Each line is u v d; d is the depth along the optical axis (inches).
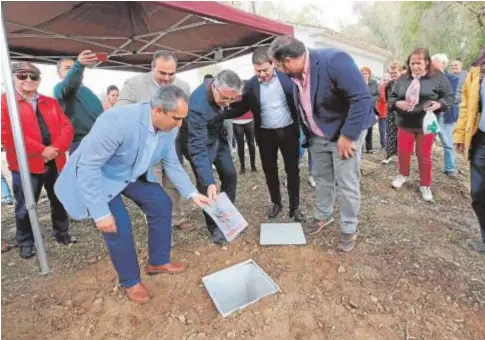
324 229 110.7
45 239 118.5
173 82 105.4
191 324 73.5
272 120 105.3
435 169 176.1
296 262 93.1
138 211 142.2
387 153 189.3
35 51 182.7
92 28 155.4
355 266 90.3
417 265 91.0
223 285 86.4
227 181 106.0
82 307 80.3
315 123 89.7
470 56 549.0
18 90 97.4
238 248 102.1
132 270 78.8
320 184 103.1
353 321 72.0
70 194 72.7
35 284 90.9
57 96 113.2
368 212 125.6
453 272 88.4
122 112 66.6
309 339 67.9
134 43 191.5
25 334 72.6
